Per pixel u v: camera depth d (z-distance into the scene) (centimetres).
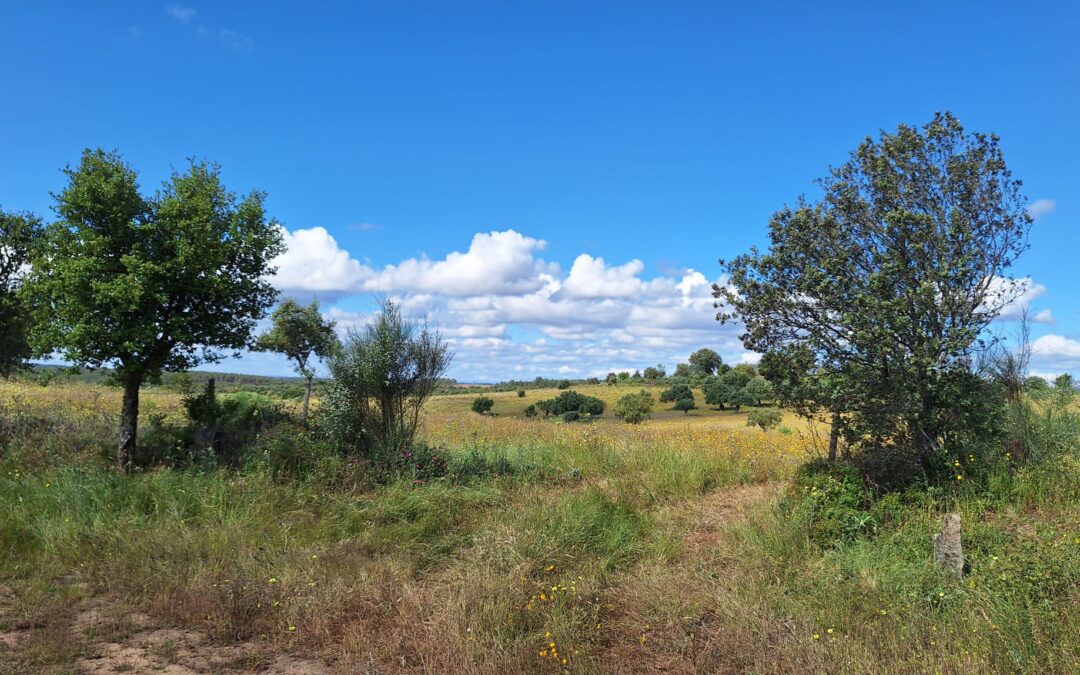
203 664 449
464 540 737
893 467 759
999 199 749
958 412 746
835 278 767
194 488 831
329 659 461
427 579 617
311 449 1037
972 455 751
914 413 719
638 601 552
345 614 527
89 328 886
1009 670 396
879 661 419
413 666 444
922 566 569
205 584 564
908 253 750
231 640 490
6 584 588
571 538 688
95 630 493
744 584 567
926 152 770
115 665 440
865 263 782
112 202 919
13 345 1600
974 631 442
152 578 590
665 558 668
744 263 836
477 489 982
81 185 909
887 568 576
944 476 741
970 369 751
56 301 923
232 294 1017
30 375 2197
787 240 815
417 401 1167
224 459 1011
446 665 434
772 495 850
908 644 438
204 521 743
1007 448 779
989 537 613
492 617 494
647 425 2136
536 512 779
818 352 799
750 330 837
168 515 758
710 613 530
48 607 529
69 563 640
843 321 741
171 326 953
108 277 918
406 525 781
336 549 679
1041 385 998
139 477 873
